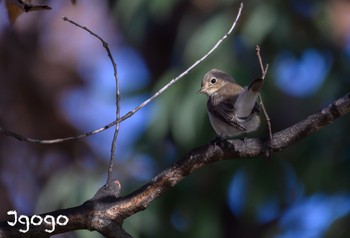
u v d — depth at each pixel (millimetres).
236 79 12734
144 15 14195
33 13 14586
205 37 12945
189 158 6203
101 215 6102
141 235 13195
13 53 14047
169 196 13672
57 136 13891
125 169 13492
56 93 14219
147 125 13094
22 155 13812
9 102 13844
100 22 15656
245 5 13203
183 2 15500
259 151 6242
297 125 6191
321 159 13492
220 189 13922
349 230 12734
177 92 12859
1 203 13500
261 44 13297
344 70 13789
